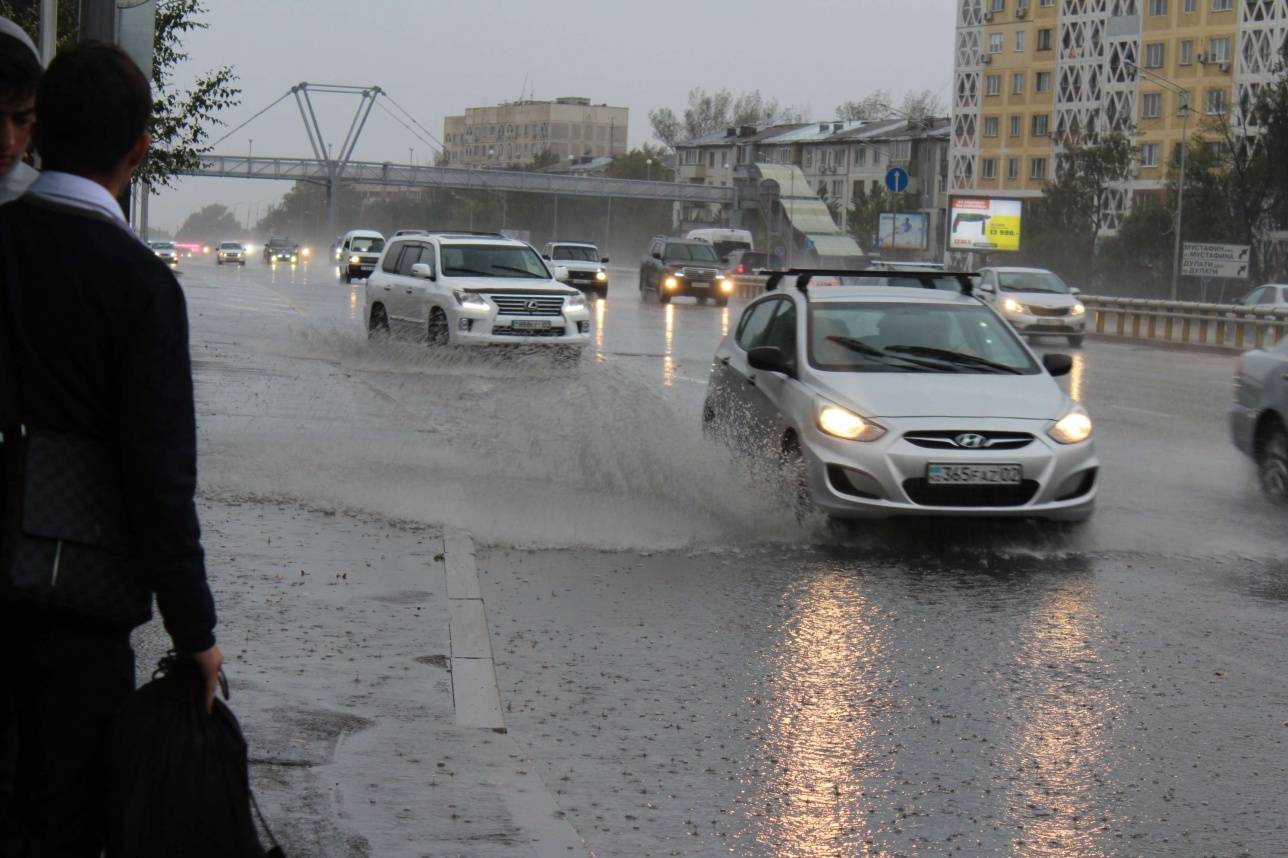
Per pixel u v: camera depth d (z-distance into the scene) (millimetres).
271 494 10664
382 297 26688
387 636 6977
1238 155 80688
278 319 33812
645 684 6598
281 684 6078
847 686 6652
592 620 7738
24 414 2846
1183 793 5340
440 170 142750
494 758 5320
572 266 56000
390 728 5602
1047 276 41250
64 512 2828
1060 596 8570
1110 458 14945
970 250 85125
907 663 7062
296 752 5227
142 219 50656
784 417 10633
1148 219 88188
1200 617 8117
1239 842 4879
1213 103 105688
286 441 13289
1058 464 9977
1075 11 115375
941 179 140000
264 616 7207
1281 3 101500
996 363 11109
